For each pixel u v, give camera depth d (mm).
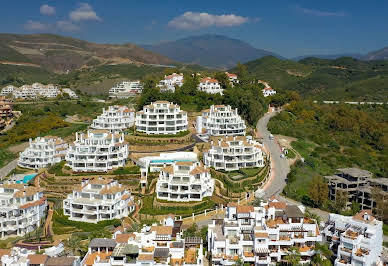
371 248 83750
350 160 188750
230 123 198875
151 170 152625
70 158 157375
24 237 112812
